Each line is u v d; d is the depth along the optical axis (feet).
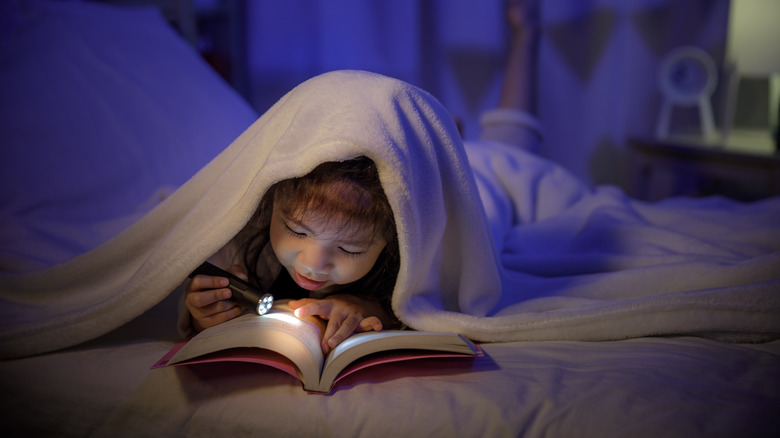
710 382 2.15
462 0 8.04
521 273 3.34
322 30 7.84
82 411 2.28
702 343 2.48
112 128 4.20
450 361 2.35
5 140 3.84
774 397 2.05
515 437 1.93
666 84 7.42
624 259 3.22
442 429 1.97
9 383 2.39
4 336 2.45
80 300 2.66
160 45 5.02
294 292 2.79
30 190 3.72
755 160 5.87
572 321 2.52
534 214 4.14
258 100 8.08
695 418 1.89
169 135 4.38
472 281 2.62
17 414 2.37
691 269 2.88
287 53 7.96
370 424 2.01
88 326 2.46
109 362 2.40
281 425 2.06
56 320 2.46
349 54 7.95
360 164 2.21
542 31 8.04
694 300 2.51
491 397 2.06
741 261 2.94
